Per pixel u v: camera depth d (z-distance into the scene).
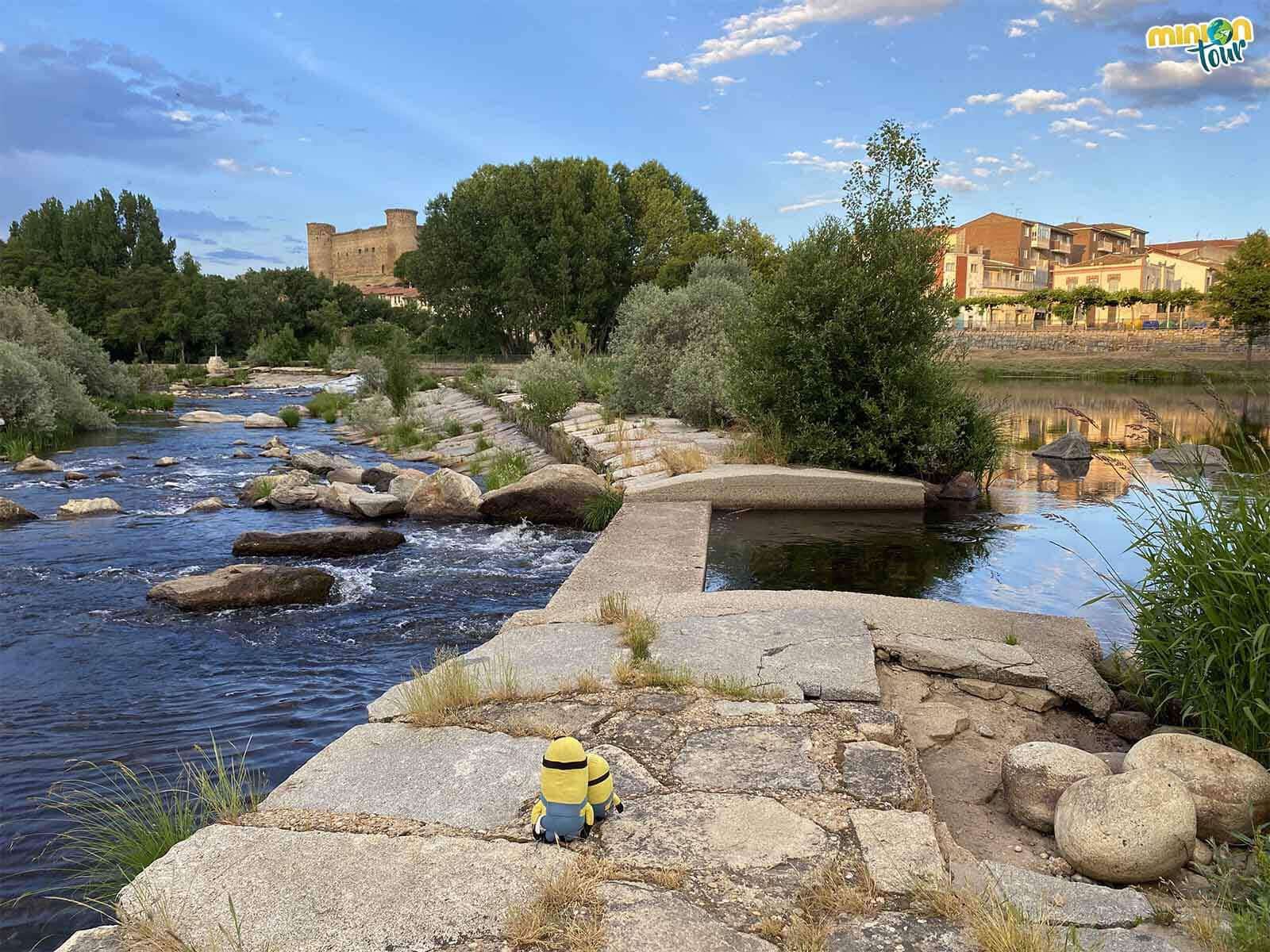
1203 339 62.69
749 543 11.20
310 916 3.10
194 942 2.96
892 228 15.09
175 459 23.03
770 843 3.60
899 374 14.35
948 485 14.83
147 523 14.70
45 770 5.84
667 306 23.36
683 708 5.06
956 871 3.51
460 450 25.03
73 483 18.81
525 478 15.24
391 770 4.30
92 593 10.27
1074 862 3.70
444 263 66.44
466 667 5.82
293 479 17.41
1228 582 4.71
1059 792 4.09
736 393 16.17
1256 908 3.21
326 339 94.25
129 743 6.25
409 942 2.96
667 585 8.33
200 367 74.50
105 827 4.81
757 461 15.20
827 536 11.70
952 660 5.98
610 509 13.90
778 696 5.23
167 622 9.12
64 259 106.62
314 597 9.90
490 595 10.11
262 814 3.86
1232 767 4.04
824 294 14.83
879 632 6.51
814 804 3.93
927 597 8.84
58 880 4.57
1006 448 16.44
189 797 5.33
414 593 10.22
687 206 80.81
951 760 4.95
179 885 3.31
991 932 2.95
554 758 3.63
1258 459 5.39
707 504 13.27
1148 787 3.70
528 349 72.38
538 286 66.44
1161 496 14.25
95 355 35.28
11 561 11.83
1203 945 3.07
